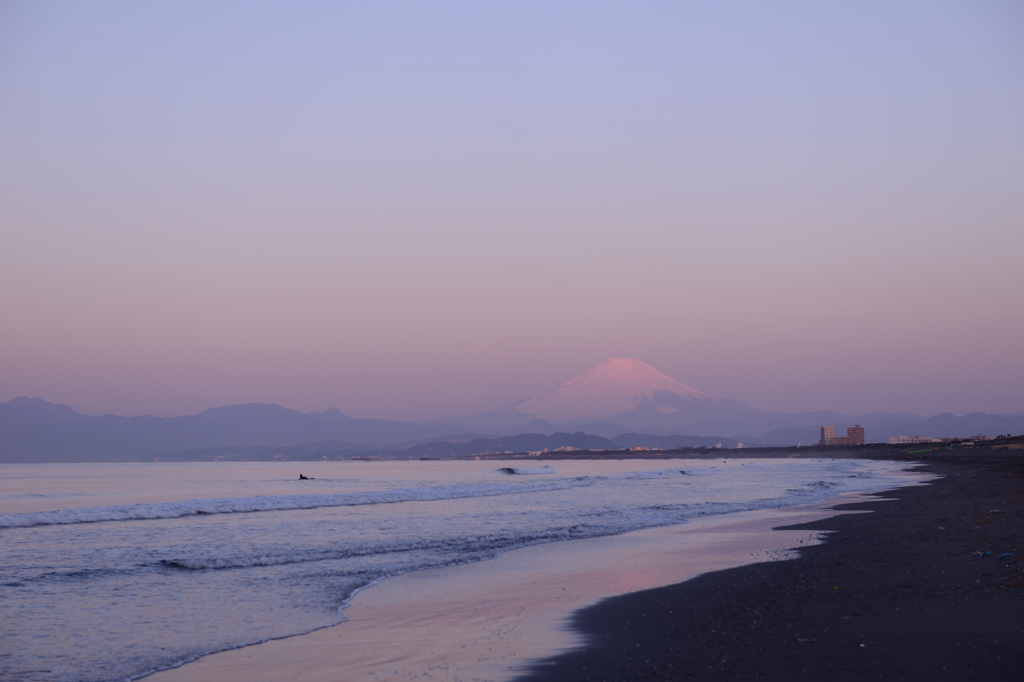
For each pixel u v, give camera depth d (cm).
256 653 923
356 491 5784
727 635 912
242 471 14075
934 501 3081
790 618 989
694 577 1397
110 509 3166
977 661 730
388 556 1820
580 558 1744
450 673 796
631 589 1297
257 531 2484
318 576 1524
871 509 2847
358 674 813
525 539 2147
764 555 1678
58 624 1101
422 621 1092
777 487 5156
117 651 943
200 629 1062
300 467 19862
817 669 732
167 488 6316
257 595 1320
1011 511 2369
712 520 2647
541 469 14250
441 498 4372
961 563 1366
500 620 1077
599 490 5038
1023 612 934
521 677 764
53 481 7962
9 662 896
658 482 6353
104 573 1567
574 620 1053
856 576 1300
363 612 1168
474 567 1631
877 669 720
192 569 1619
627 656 834
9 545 2117
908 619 932
